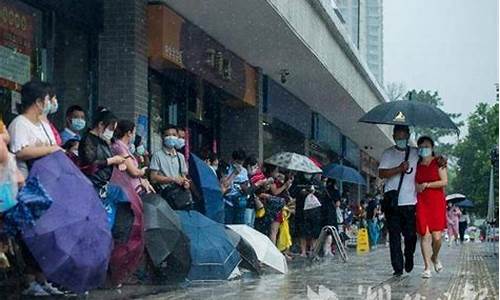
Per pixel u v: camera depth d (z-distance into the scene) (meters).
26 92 8.23
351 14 37.78
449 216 35.47
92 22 14.22
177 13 15.90
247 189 14.80
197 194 12.12
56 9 13.12
